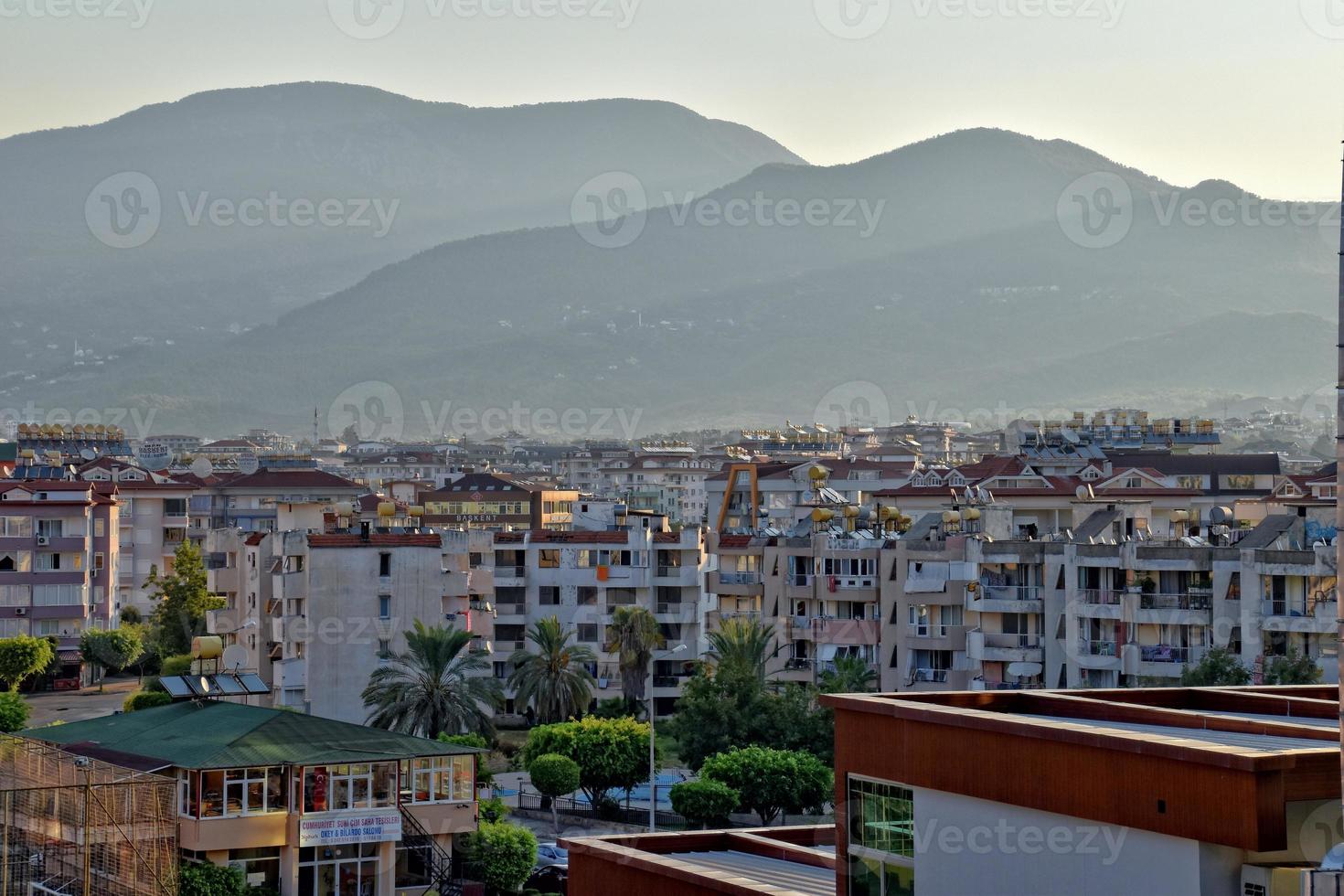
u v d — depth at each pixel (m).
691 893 50.12
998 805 43.44
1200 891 38.91
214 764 98.00
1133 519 182.75
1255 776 37.88
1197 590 152.50
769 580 194.62
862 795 47.69
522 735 196.62
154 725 106.31
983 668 166.25
